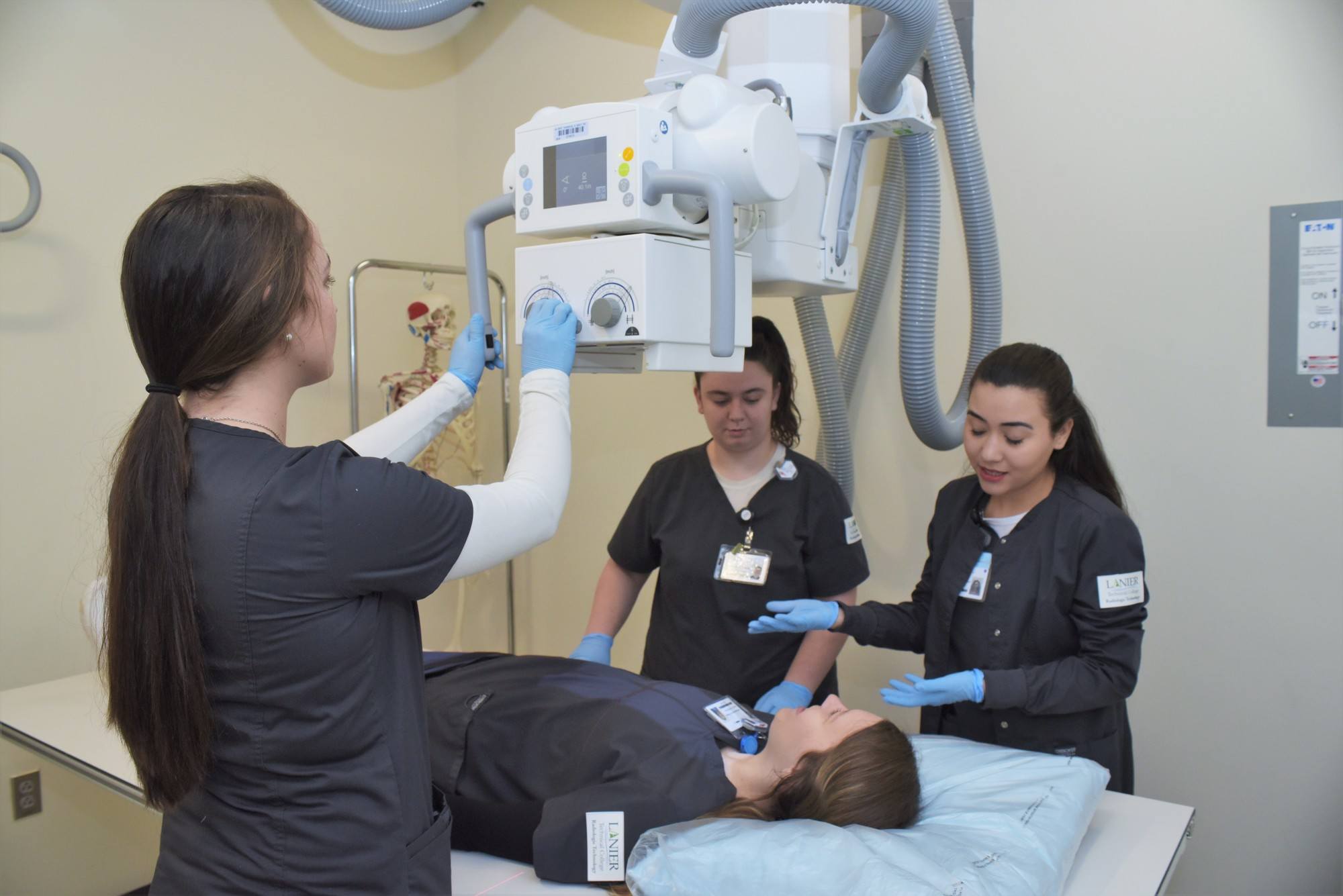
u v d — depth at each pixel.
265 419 0.93
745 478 1.85
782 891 1.06
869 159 2.19
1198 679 1.89
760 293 1.61
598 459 2.81
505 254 3.01
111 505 0.86
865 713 1.35
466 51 3.01
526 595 3.03
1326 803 1.77
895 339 2.21
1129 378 1.93
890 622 1.64
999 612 1.50
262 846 0.92
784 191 1.19
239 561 0.84
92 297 2.26
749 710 1.54
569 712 1.39
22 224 2.04
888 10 1.24
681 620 1.85
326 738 0.89
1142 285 1.90
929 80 2.06
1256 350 1.79
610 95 2.68
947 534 1.63
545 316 1.18
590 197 1.16
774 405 1.85
